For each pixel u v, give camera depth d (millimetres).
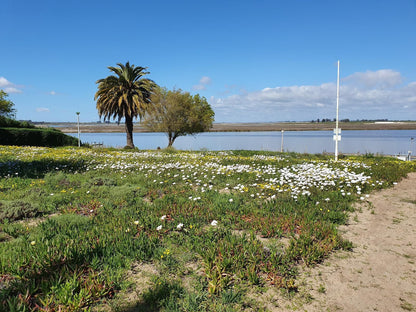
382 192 8086
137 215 5625
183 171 10859
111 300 3090
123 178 9719
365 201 7051
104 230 4762
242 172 10930
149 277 3551
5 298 2924
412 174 11172
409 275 3639
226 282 3383
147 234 4754
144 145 48531
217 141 61906
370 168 12062
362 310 2980
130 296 3172
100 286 3193
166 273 3639
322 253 4105
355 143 52656
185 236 4633
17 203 5824
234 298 3107
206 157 17578
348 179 8938
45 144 30500
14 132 27500
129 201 6805
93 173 10922
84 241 4246
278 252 4137
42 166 12078
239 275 3516
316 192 7602
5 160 13422
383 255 4180
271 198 6914
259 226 5074
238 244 4242
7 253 3836
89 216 5645
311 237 4645
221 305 3021
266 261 3812
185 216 5508
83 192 7652
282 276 3557
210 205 6332
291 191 7664
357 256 4160
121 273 3539
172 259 3959
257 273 3637
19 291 3070
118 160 15031
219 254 3953
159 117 32688
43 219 5602
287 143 53031
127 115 31188
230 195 7281
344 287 3389
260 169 12039
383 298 3176
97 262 3674
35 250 3869
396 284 3443
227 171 10945
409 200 7176
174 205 6238
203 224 5293
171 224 5141
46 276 3332
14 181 8766
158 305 3008
